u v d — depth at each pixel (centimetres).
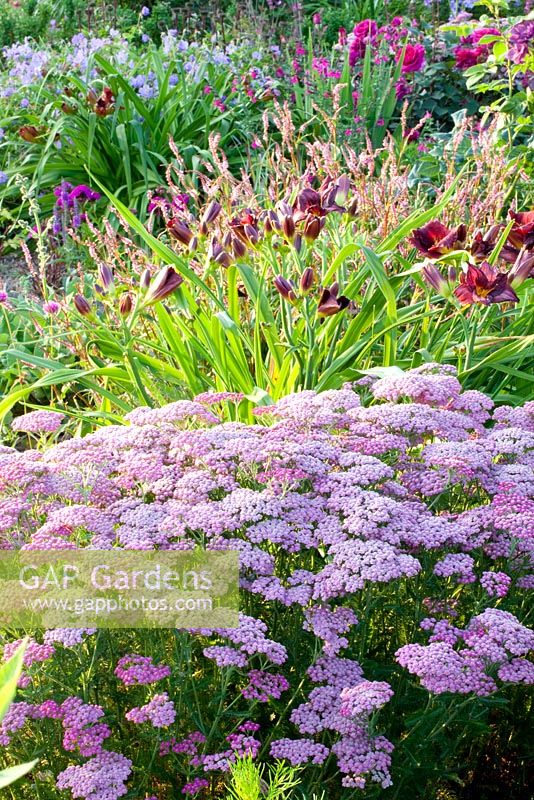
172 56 853
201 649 231
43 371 489
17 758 207
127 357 374
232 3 1053
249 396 354
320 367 409
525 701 249
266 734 226
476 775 249
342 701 202
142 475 243
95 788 186
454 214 471
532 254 359
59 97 784
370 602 222
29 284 561
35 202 507
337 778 215
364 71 779
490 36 550
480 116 791
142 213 674
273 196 462
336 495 236
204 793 216
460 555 225
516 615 243
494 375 420
